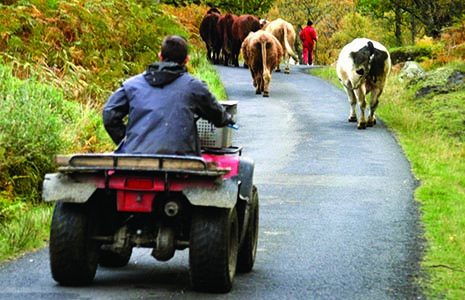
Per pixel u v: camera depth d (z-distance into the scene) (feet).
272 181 57.36
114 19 92.68
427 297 31.12
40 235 39.63
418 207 49.47
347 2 294.05
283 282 32.76
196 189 28.73
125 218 31.53
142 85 30.40
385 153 69.46
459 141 80.79
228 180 29.35
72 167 28.63
